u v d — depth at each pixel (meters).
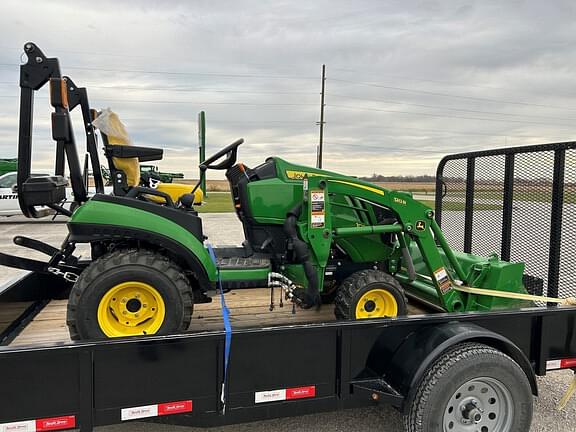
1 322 2.75
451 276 3.19
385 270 3.65
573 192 3.10
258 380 2.20
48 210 2.97
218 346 2.12
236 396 2.18
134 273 2.47
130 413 2.04
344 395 2.35
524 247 3.45
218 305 3.55
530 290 3.37
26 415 1.91
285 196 3.16
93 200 2.66
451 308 3.15
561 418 2.85
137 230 2.61
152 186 3.54
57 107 2.68
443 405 2.24
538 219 3.31
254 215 3.15
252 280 2.95
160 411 2.08
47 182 2.59
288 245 3.12
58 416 1.95
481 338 2.36
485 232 3.86
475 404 2.35
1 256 2.96
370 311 3.06
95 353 1.96
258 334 2.17
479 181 3.90
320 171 3.23
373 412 2.91
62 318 3.14
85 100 3.12
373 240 3.38
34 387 1.91
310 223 2.92
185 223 2.76
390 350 2.39
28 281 3.21
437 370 2.24
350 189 2.97
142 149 2.89
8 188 13.27
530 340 2.66
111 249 2.83
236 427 2.71
